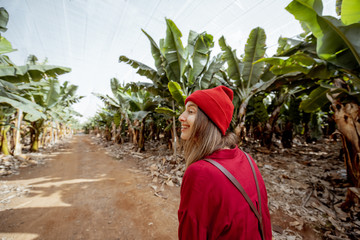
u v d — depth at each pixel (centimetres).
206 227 45
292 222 248
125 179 456
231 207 45
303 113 818
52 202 324
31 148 938
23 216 275
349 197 265
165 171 495
